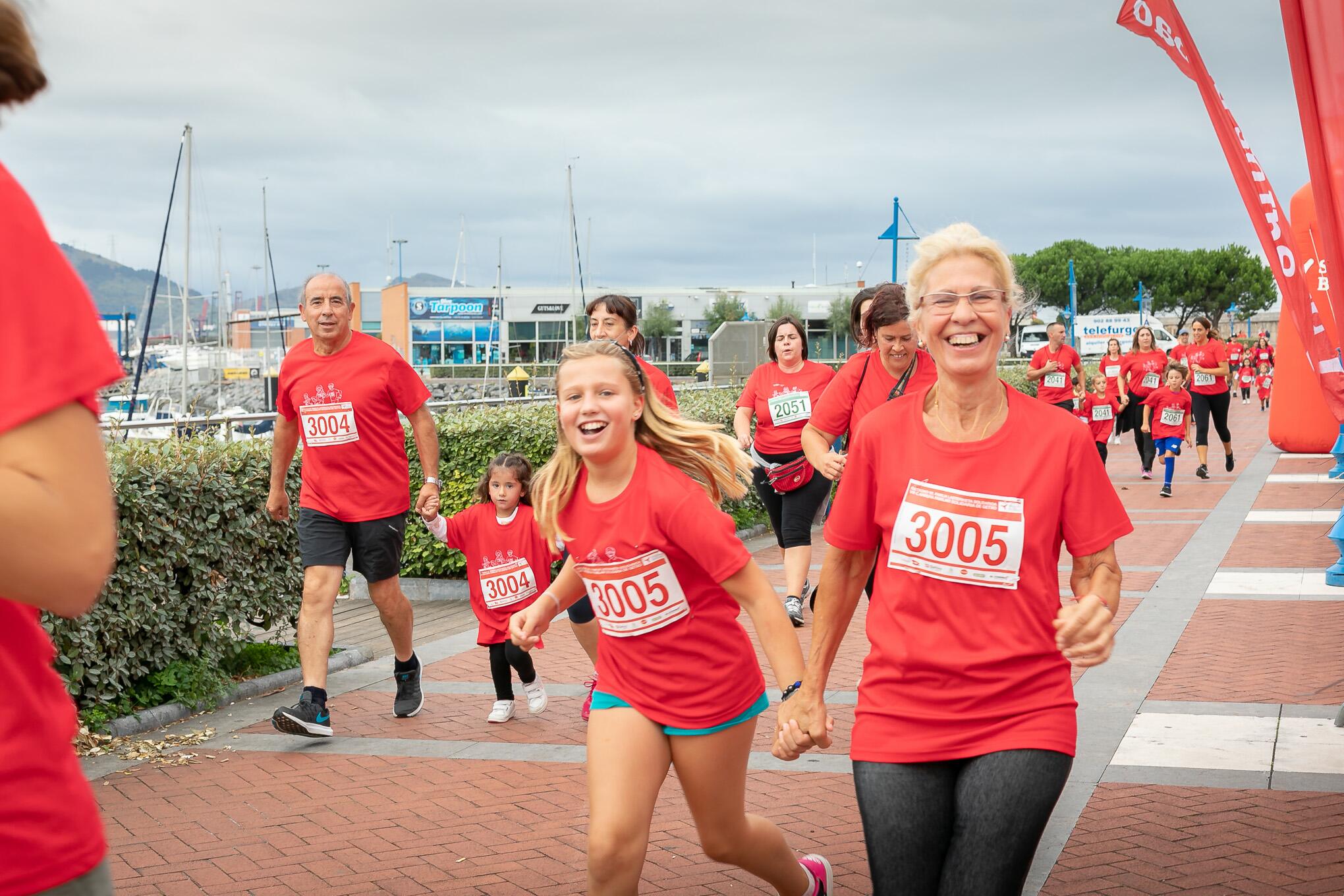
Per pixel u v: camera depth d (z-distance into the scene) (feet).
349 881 14.80
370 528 22.27
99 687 21.89
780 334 30.48
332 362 22.17
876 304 20.74
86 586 4.74
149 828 16.83
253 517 26.30
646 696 11.29
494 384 175.52
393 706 23.86
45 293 4.74
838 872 14.58
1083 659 9.13
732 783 11.46
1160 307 315.17
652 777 11.16
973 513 9.55
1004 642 9.44
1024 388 71.00
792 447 30.40
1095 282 318.24
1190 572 35.42
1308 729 19.84
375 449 22.25
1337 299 18.62
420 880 14.78
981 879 8.89
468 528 22.35
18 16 4.86
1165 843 15.16
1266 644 26.18
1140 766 18.29
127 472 22.95
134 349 232.32
